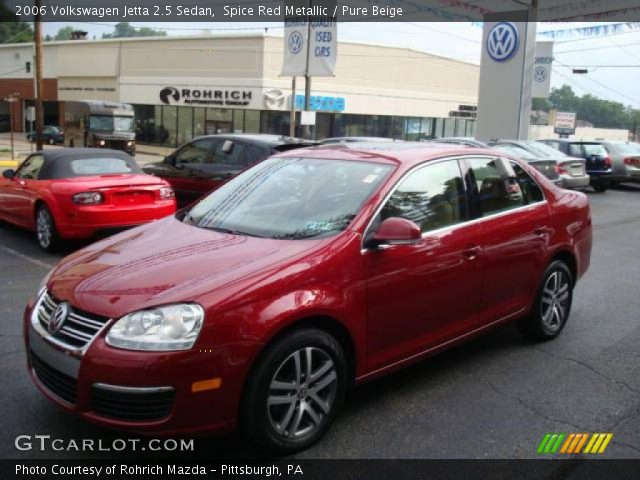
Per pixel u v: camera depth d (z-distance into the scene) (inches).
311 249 141.5
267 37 1530.5
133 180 339.3
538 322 206.7
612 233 454.3
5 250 341.1
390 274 150.6
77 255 157.0
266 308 127.4
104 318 124.3
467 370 187.6
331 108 1674.5
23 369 177.3
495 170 193.5
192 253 143.9
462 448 142.0
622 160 772.0
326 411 140.6
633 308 258.7
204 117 1694.1
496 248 181.5
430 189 169.6
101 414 122.6
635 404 167.2
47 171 344.5
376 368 152.3
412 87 1900.8
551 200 210.4
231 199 177.5
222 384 122.6
